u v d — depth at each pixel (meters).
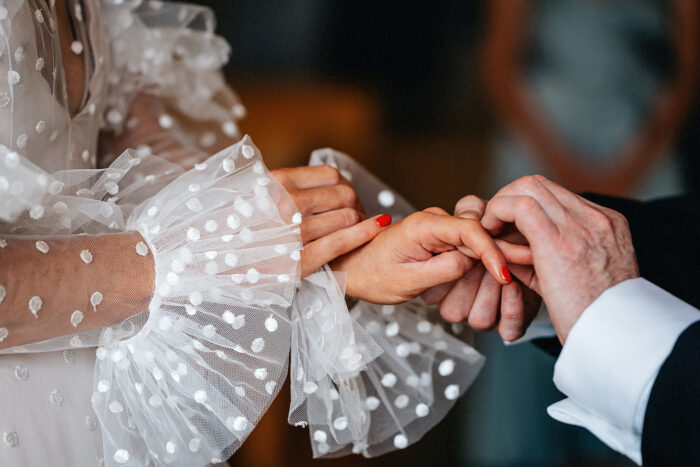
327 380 0.71
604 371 0.65
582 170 1.89
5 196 0.58
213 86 0.93
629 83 1.85
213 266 0.65
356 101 2.16
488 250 0.68
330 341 0.70
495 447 1.39
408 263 0.71
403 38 2.17
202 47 0.91
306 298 0.71
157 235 0.66
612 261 0.67
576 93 1.88
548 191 0.68
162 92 0.89
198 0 2.14
